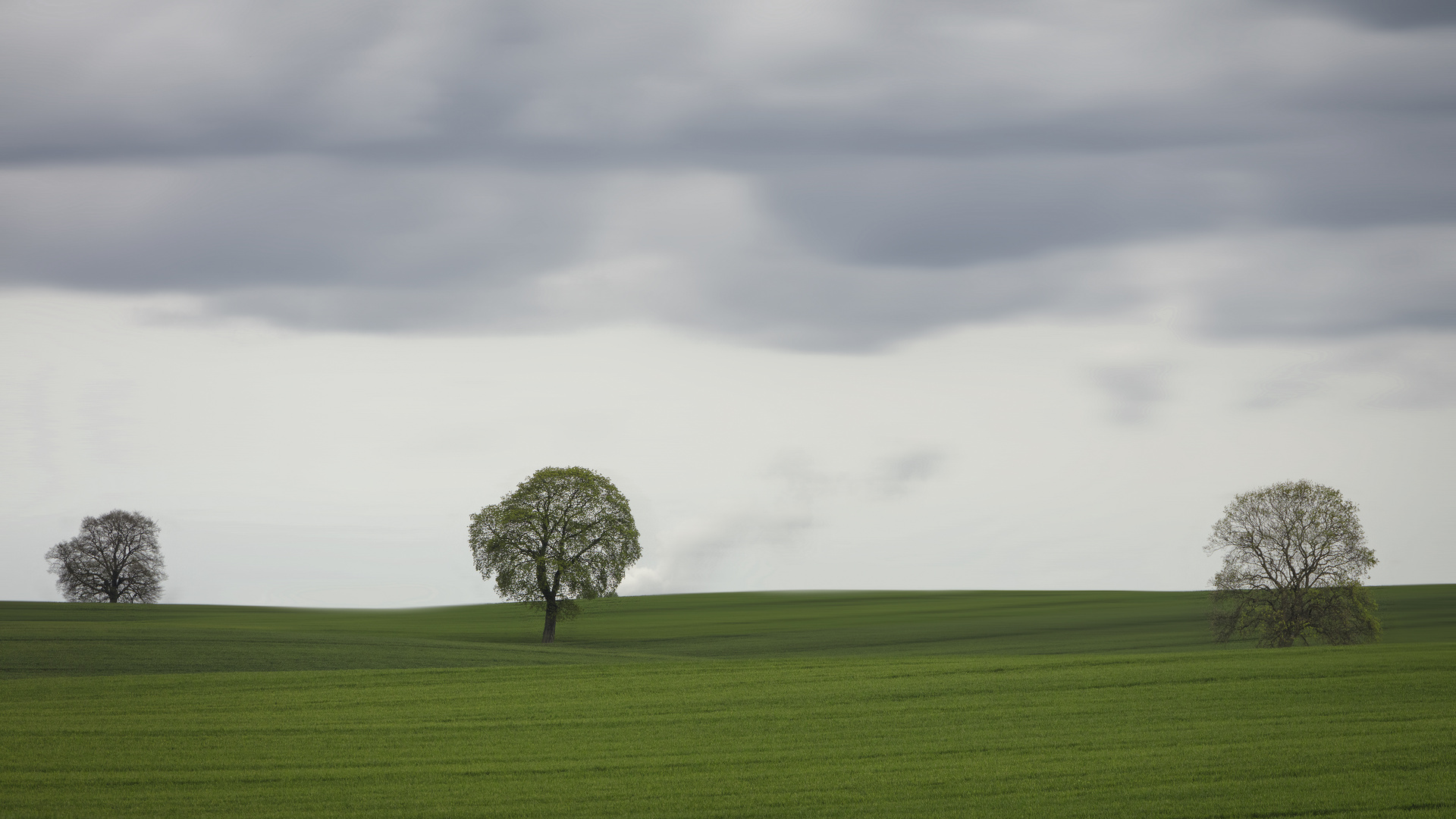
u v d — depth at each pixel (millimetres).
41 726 26828
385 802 19422
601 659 50781
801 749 23438
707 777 21000
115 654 44375
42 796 19875
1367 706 25562
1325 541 51938
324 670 41469
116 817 18484
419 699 31047
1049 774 20531
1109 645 61656
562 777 21188
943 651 61688
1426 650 35062
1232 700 27031
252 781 21031
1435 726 23125
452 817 18391
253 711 29016
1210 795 18547
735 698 30375
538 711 28812
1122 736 23578
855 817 18078
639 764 22219
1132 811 17828
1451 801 17719
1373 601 52000
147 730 26250
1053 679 31703
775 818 18125
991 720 25984
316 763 22641
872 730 25312
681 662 39781
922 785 20031
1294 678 29562
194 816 18547
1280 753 21203
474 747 24203
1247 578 53312
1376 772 19531
